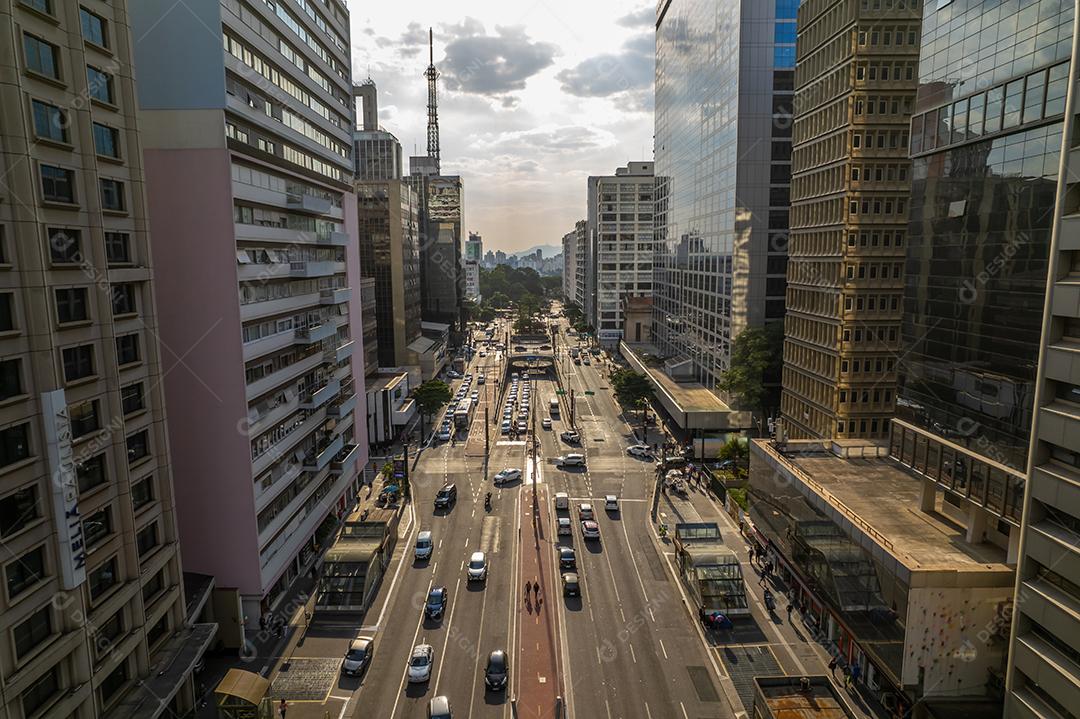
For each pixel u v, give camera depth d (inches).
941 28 1875.0
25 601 1132.5
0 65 1095.6
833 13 2785.4
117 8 1413.6
